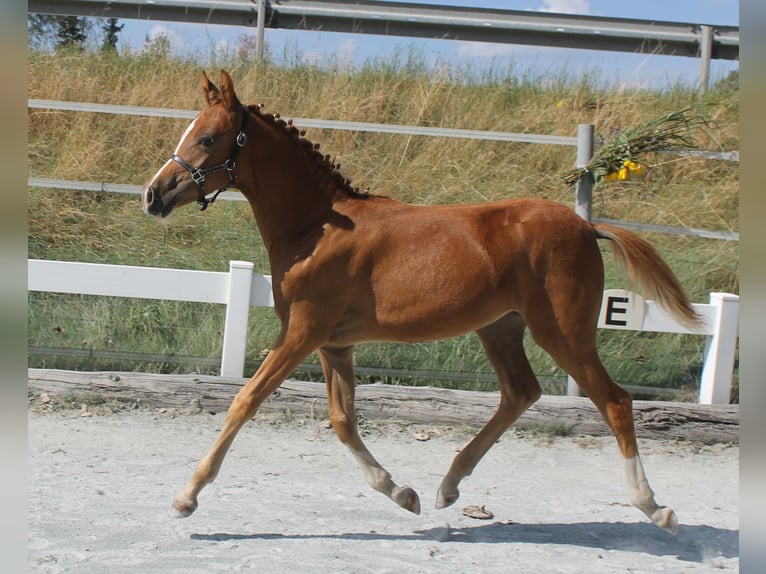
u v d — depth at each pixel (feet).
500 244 13.87
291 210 14.17
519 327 14.98
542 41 31.45
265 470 17.13
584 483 17.57
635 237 14.52
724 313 20.76
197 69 31.07
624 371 22.97
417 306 13.80
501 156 28.91
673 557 13.56
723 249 26.37
